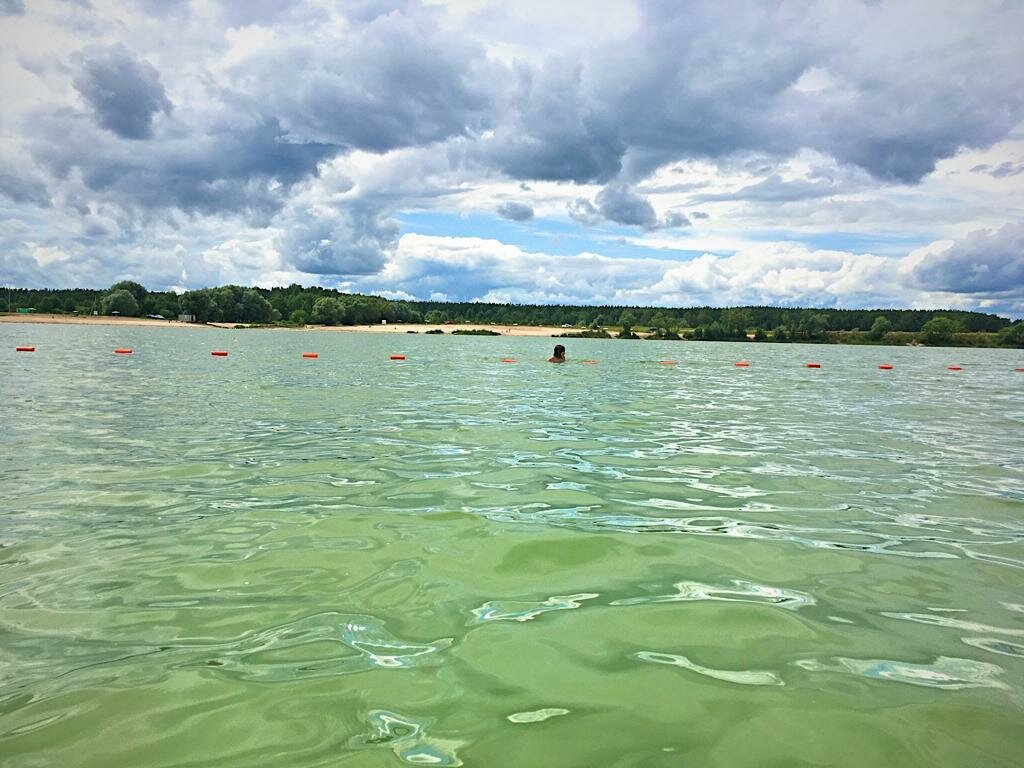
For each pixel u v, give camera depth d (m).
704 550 5.01
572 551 4.92
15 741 2.68
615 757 2.63
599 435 10.15
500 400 14.69
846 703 3.03
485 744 2.70
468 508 5.97
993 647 3.59
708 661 3.39
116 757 2.60
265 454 8.25
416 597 4.09
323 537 5.14
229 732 2.75
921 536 5.46
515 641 3.55
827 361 44.78
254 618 3.78
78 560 4.63
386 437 9.57
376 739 2.72
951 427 12.03
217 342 48.84
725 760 2.62
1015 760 2.65
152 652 3.39
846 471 7.91
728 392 18.52
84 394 14.44
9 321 91.62
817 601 4.15
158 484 6.72
